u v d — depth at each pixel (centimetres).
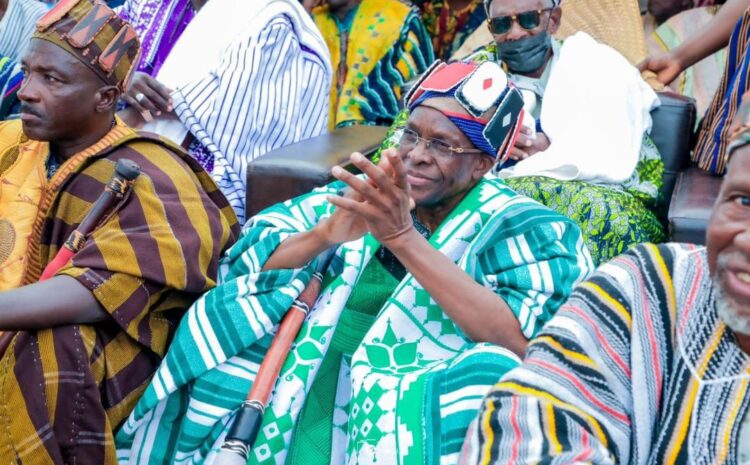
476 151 249
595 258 315
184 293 266
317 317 251
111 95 277
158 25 399
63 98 269
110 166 271
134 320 254
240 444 230
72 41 267
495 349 224
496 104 247
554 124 349
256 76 362
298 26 382
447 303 230
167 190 265
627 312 164
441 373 223
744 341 152
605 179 337
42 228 273
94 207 257
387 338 241
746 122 152
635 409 160
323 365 255
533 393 164
